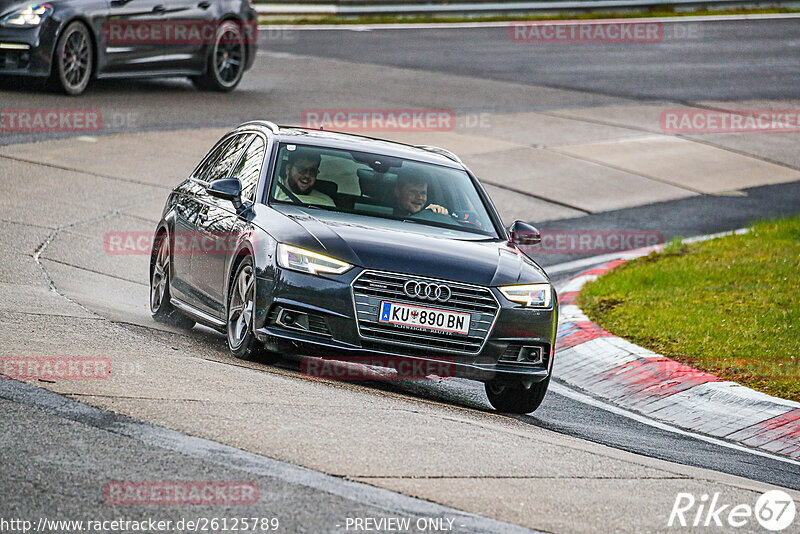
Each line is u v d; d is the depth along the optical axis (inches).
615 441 1049.5
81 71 2790.4
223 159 1354.6
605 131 3184.1
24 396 844.0
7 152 2245.3
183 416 840.9
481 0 5196.9
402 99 3331.7
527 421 1091.3
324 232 1093.8
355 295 1049.5
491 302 1079.0
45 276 1485.0
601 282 1824.6
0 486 669.9
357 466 776.9
